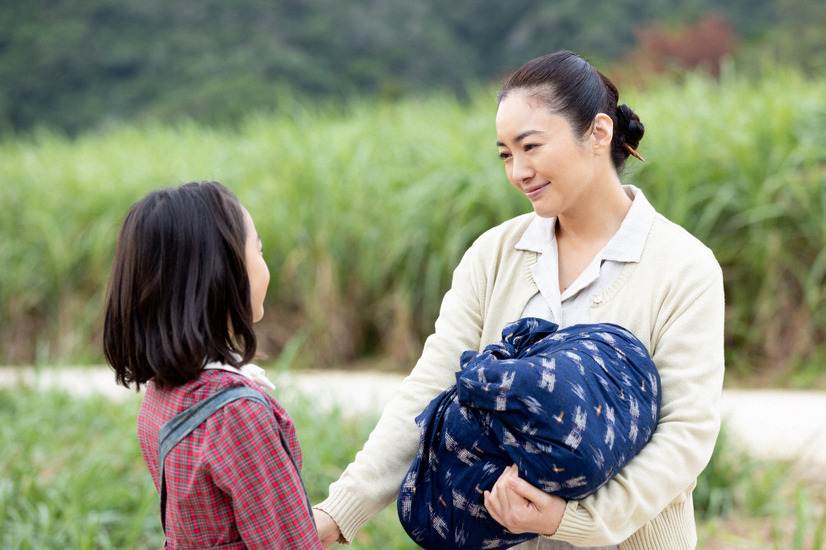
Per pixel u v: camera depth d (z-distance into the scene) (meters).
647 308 2.07
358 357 7.54
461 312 2.37
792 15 33.56
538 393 1.81
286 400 5.23
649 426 1.91
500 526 1.96
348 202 7.74
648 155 6.91
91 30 35.91
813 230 6.52
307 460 4.36
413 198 7.23
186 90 32.00
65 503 4.07
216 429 1.81
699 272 2.05
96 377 7.04
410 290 7.25
